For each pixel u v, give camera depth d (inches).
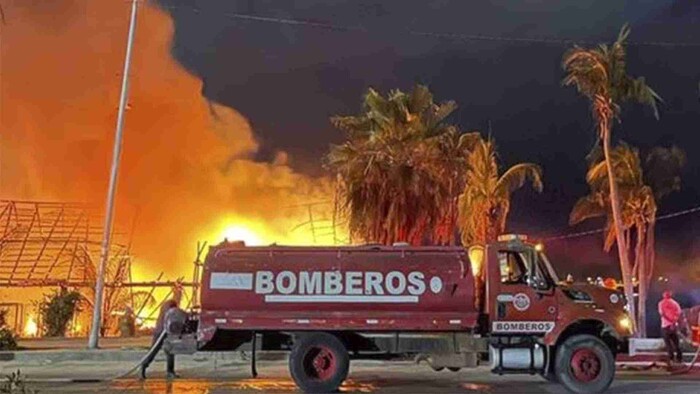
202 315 621.9
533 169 1577.3
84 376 746.2
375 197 1231.5
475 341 626.2
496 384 679.7
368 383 685.9
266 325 618.2
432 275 622.2
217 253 631.2
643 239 1704.0
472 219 1498.5
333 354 617.0
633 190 1652.3
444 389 641.0
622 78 1390.3
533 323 620.1
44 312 1384.1
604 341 637.3
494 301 621.6
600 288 635.5
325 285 621.6
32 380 700.7
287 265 626.2
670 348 839.1
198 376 748.0
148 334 1423.5
